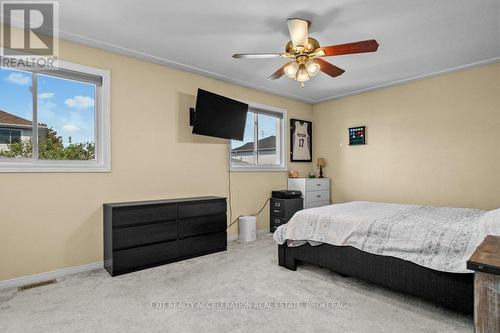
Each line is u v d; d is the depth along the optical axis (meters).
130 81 3.27
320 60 2.65
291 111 5.13
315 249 2.75
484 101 3.50
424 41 2.92
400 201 4.27
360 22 2.55
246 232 4.12
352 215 2.70
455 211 2.88
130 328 1.84
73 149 2.97
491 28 2.65
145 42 2.96
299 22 2.19
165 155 3.54
